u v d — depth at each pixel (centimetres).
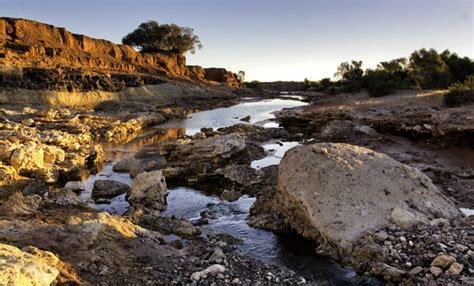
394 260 958
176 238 1177
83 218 1138
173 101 6812
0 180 1605
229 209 1495
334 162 1273
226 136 2056
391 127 2809
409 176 1277
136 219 1281
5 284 637
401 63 6862
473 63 6375
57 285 762
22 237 955
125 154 2602
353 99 5334
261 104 6694
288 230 1258
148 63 9544
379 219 1105
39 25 7038
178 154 2048
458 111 2856
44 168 1828
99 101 5503
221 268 936
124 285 838
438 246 966
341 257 1041
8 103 4428
